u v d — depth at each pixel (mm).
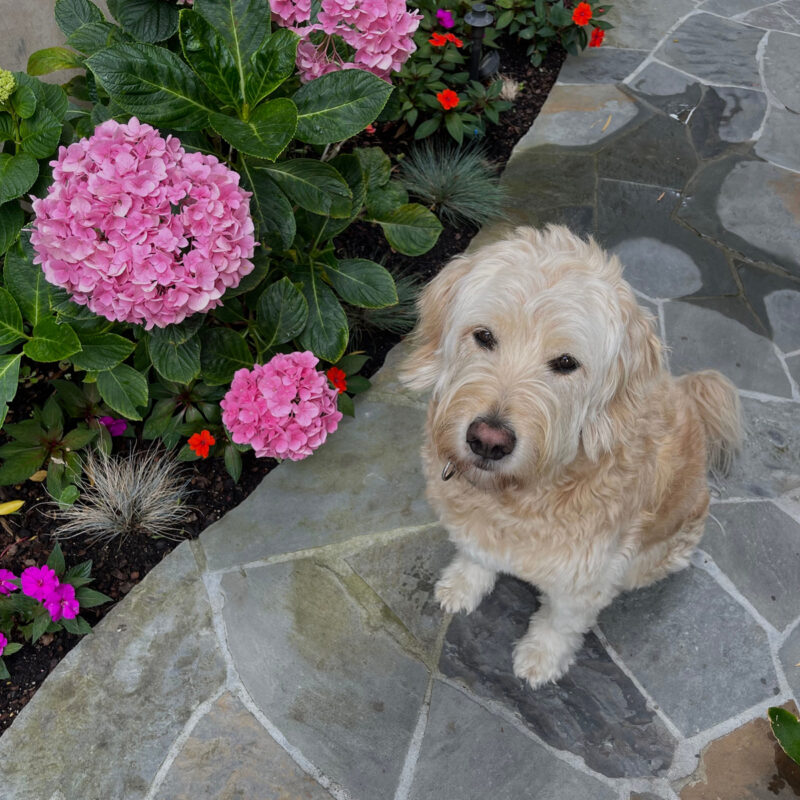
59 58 1095
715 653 1007
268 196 1025
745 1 2223
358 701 959
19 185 965
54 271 891
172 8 1004
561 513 854
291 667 980
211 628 1005
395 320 1319
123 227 867
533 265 762
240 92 954
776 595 1058
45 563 1045
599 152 1671
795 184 1611
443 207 1498
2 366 989
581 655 1006
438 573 1066
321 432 1077
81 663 970
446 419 790
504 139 1701
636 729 947
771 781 908
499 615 1040
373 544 1089
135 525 1084
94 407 1135
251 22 955
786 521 1124
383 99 959
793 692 974
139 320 932
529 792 903
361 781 906
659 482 900
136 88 898
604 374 781
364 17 1017
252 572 1055
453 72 1739
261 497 1133
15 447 1082
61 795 881
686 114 1777
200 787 895
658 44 2012
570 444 788
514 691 973
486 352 775
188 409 1140
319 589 1045
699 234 1515
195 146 1025
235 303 1131
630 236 1510
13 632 991
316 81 976
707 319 1372
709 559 1088
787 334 1355
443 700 964
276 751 920
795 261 1471
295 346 1210
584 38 1868
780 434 1217
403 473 1162
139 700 947
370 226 1455
